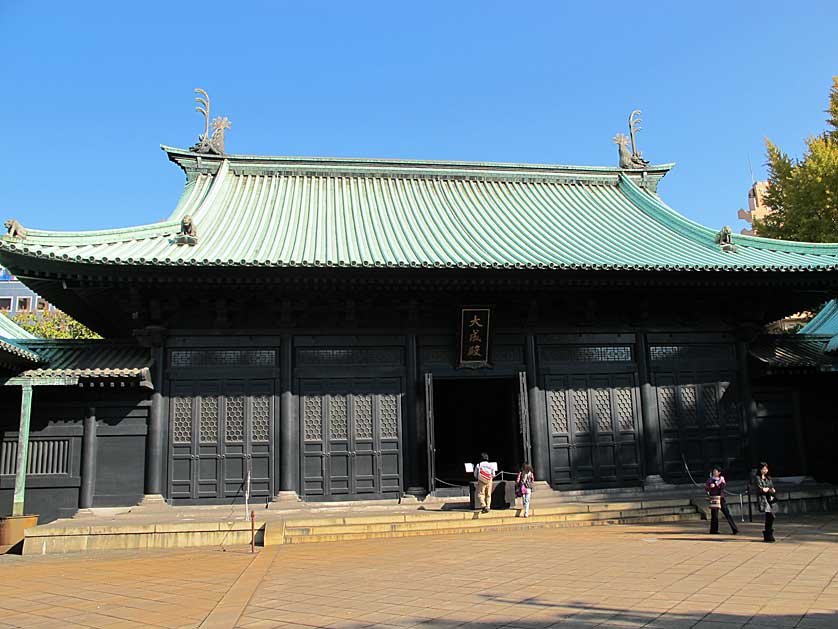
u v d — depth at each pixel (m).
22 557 17.00
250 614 9.58
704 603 9.70
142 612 10.09
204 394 21.56
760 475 16.44
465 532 19.00
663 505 21.17
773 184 38.66
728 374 24.73
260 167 30.00
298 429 21.75
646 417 23.70
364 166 30.89
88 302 22.81
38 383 19.62
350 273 20.05
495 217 28.06
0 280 73.75
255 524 18.41
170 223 22.92
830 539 16.36
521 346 23.56
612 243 25.09
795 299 24.97
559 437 23.09
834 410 25.39
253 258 20.73
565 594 10.49
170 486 20.89
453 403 36.28
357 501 21.48
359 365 22.48
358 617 9.31
